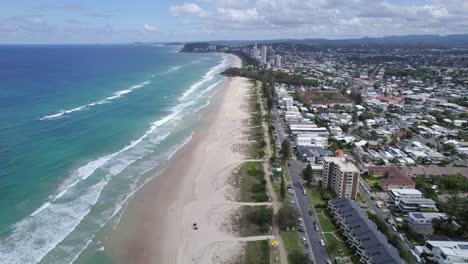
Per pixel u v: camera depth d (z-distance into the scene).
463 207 80.38
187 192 93.75
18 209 78.88
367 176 107.50
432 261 67.25
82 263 63.94
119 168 105.00
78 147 117.62
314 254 68.38
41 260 63.62
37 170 98.06
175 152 121.38
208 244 72.06
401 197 89.19
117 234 73.62
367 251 64.44
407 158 121.69
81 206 82.69
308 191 96.19
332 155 120.44
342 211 78.62
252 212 83.19
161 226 77.81
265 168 110.44
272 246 71.00
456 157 126.12
